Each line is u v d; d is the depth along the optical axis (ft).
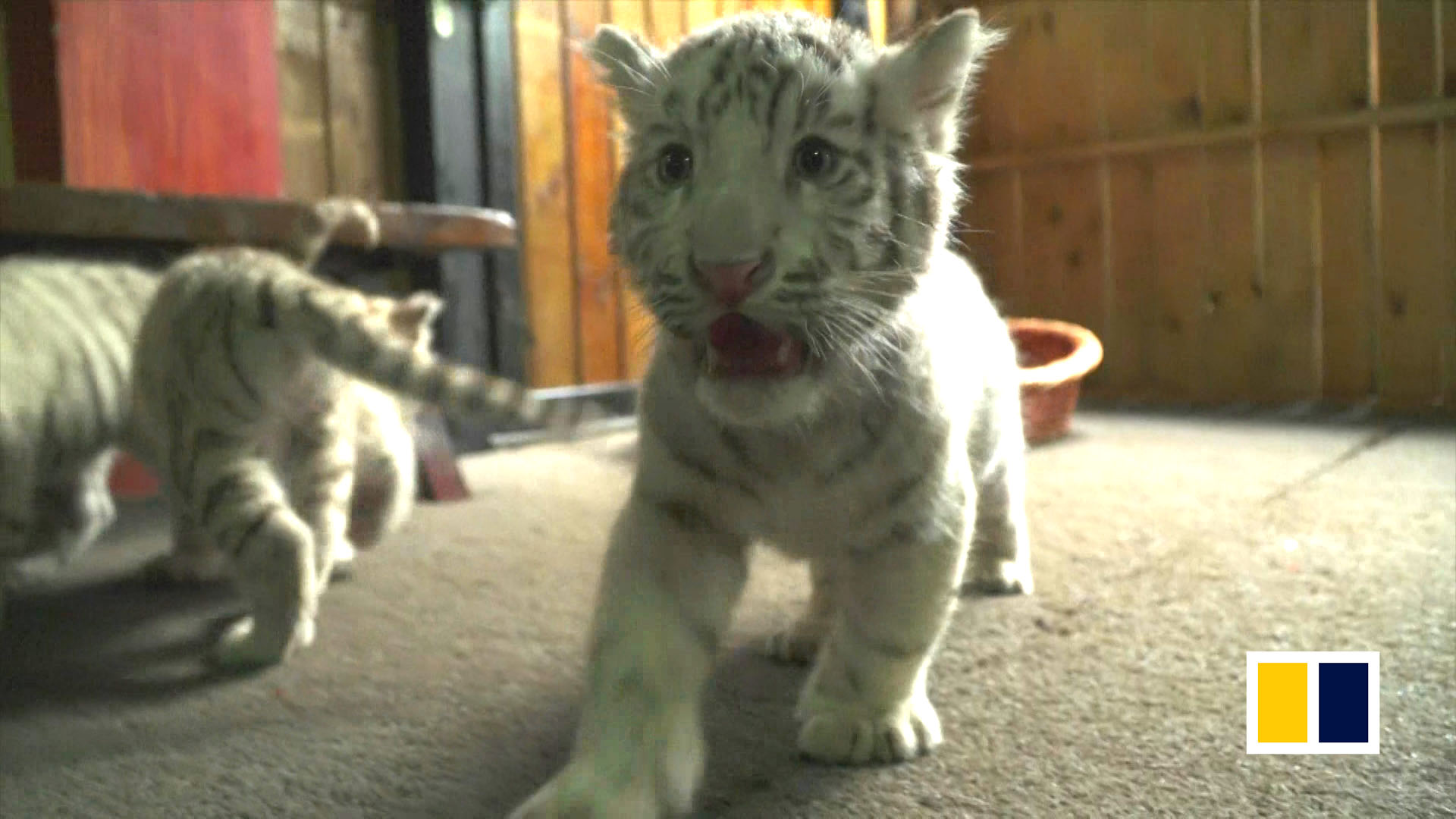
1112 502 3.47
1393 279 5.51
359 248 4.40
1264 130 5.74
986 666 2.08
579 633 2.36
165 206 3.21
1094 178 6.40
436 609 2.54
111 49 3.86
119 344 2.84
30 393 2.56
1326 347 5.74
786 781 1.64
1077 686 1.97
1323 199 5.67
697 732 1.59
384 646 2.30
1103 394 6.45
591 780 1.44
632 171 1.69
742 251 1.46
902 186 1.64
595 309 5.26
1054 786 1.61
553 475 4.22
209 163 4.15
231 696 2.06
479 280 4.85
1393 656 2.07
